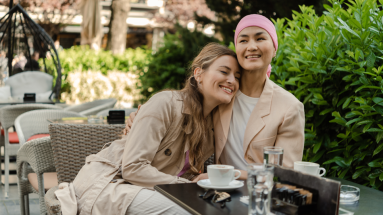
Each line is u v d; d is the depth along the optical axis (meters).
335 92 2.36
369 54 2.19
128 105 10.05
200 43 7.39
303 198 1.12
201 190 1.45
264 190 1.09
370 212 1.33
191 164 1.92
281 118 1.84
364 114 2.12
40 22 14.40
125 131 2.10
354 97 2.24
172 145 1.88
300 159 1.83
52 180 2.58
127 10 12.94
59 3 14.19
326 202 1.08
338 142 2.34
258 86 1.98
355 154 2.29
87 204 1.73
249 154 1.91
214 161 2.08
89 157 1.95
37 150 2.27
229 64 1.87
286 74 2.64
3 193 3.89
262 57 1.85
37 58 9.37
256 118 1.90
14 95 6.68
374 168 2.23
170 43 7.98
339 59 2.37
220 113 2.00
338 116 2.20
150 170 1.72
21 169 2.55
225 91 1.87
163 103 1.83
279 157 1.30
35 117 3.52
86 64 10.18
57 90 6.62
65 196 1.75
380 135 2.09
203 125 1.91
